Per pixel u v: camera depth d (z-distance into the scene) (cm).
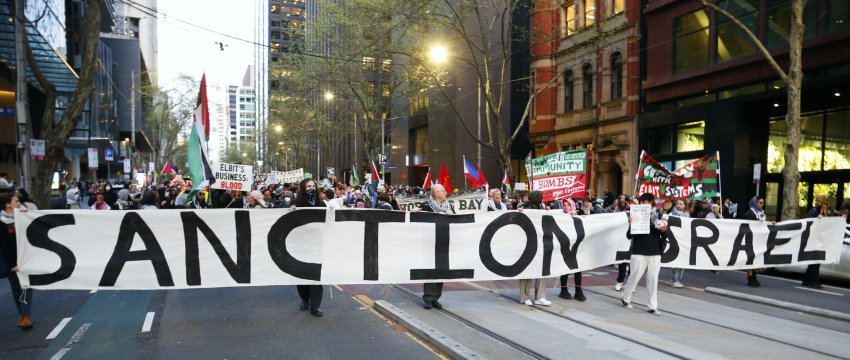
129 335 638
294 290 927
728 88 2022
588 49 2723
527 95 3503
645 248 763
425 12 2066
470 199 923
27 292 663
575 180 1039
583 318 714
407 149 5003
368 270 742
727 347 593
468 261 773
